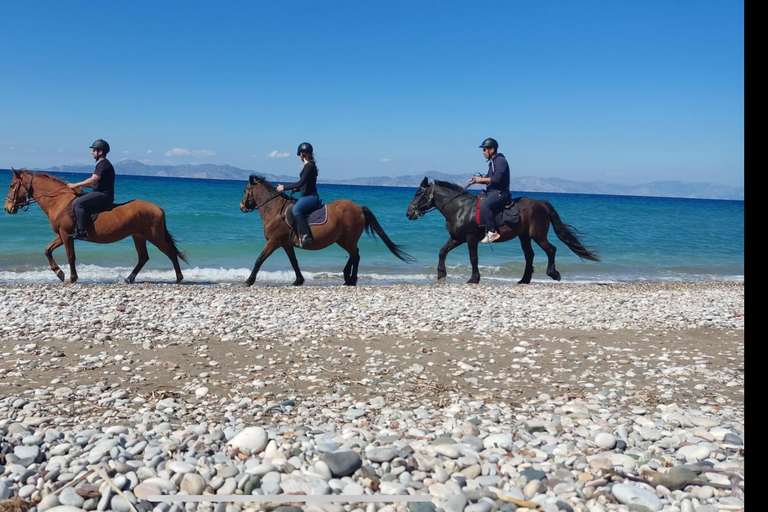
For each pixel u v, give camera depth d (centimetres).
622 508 321
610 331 866
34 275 1395
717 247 2772
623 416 503
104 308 900
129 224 1230
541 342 783
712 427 468
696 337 845
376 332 810
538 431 458
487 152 1349
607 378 631
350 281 1313
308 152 1214
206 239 2139
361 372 626
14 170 1220
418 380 604
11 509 300
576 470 374
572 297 1164
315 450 390
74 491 317
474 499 327
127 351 675
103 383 556
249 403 515
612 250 2530
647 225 3991
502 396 559
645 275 1939
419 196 1420
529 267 1430
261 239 2178
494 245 2427
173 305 949
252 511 307
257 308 948
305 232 1198
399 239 2422
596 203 9406
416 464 369
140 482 335
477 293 1177
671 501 330
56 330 755
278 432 429
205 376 594
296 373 613
